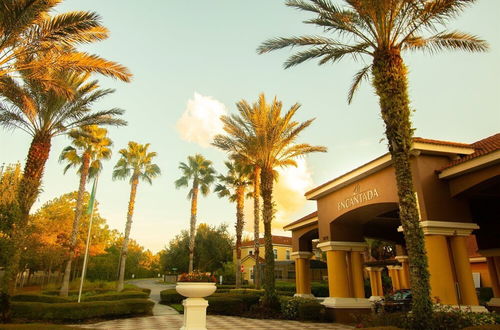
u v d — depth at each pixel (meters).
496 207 15.03
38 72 12.34
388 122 9.97
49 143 14.97
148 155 32.69
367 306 15.83
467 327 7.92
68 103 15.38
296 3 11.55
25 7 10.25
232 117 19.84
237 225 30.98
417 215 9.29
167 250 53.00
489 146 12.04
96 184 20.73
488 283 26.62
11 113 14.48
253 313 18.16
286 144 19.34
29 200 13.77
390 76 10.12
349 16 11.09
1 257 23.95
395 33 10.59
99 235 43.25
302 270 23.42
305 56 12.15
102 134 28.42
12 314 14.07
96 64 12.42
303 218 23.09
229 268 44.41
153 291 38.75
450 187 12.09
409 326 8.76
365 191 14.64
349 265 17.22
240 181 31.81
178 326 14.25
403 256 21.83
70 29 11.52
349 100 13.43
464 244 11.69
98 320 15.88
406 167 9.54
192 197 36.75
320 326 14.23
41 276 41.34
